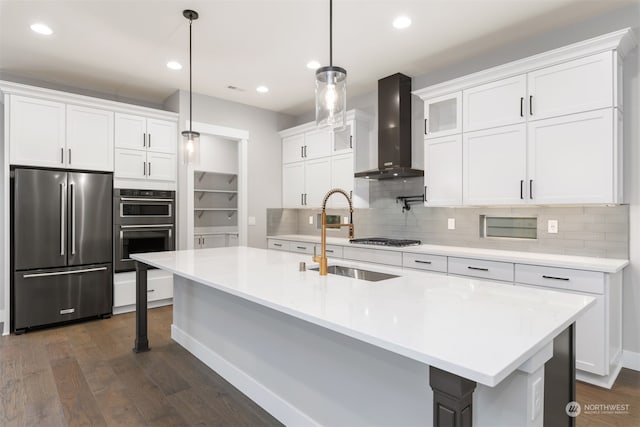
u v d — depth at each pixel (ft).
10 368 9.14
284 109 17.98
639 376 8.65
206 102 15.78
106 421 6.91
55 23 9.68
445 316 4.35
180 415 7.14
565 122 9.07
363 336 3.80
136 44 10.92
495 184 10.39
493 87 10.44
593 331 8.14
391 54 11.68
